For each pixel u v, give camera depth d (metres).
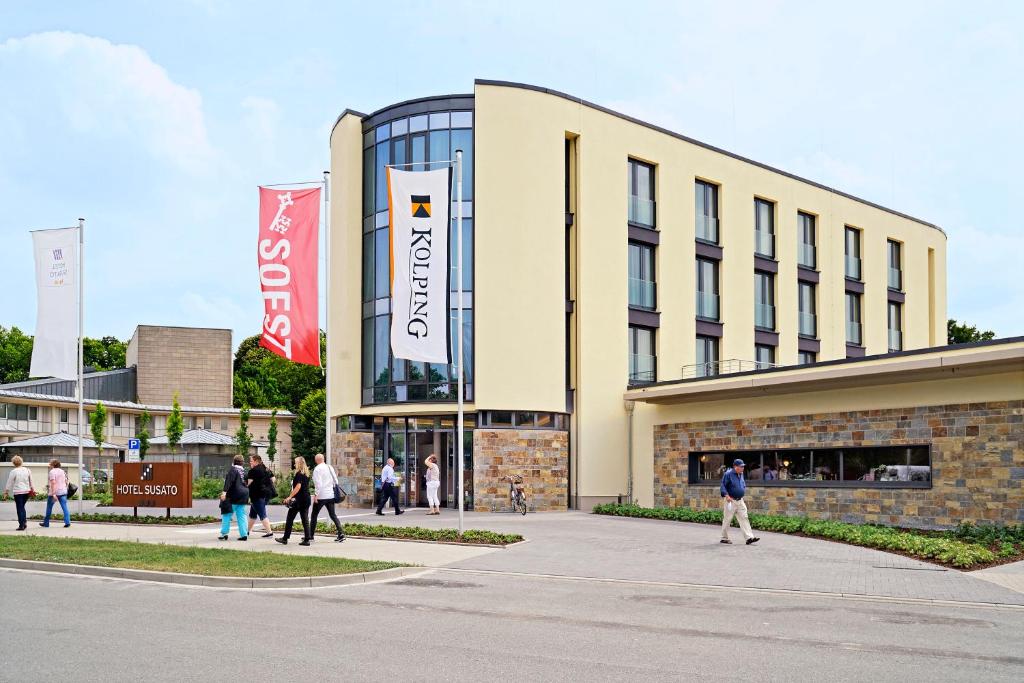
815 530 19.36
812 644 9.04
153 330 64.75
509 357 28.00
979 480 19.66
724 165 34.97
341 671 7.62
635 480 29.47
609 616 10.59
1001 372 19.39
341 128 31.53
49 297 24.91
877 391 22.02
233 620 10.03
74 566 14.17
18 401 52.03
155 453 52.91
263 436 63.66
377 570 13.82
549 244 28.89
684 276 32.97
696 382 26.14
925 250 44.78
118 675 7.44
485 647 8.66
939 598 12.09
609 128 30.91
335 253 31.77
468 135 28.92
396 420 30.02
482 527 21.64
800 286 38.53
